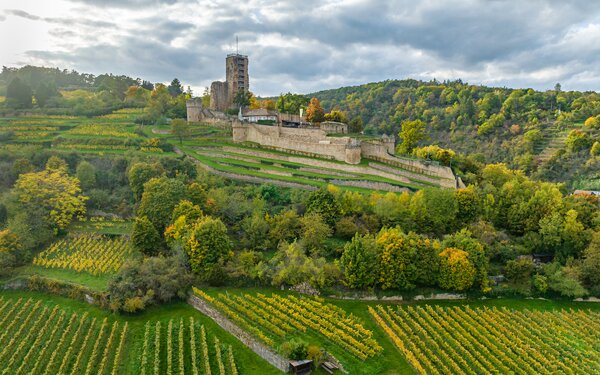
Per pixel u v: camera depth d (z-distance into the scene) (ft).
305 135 509.76
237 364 208.74
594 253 295.07
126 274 254.06
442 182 398.62
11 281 266.57
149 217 323.37
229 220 329.93
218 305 240.53
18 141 466.29
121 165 414.00
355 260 266.36
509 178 414.82
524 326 250.98
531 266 288.92
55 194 337.93
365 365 209.36
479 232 319.88
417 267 271.69
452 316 254.88
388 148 493.36
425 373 202.18
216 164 432.66
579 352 229.04
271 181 391.86
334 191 336.49
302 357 205.98
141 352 214.90
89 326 232.53
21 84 610.65
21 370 200.85
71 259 291.79
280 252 280.31
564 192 452.76
